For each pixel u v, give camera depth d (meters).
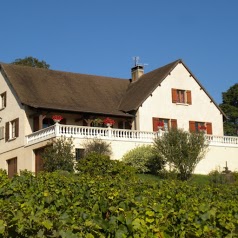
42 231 7.45
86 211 9.79
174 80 41.84
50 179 16.20
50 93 39.03
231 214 10.02
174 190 14.90
